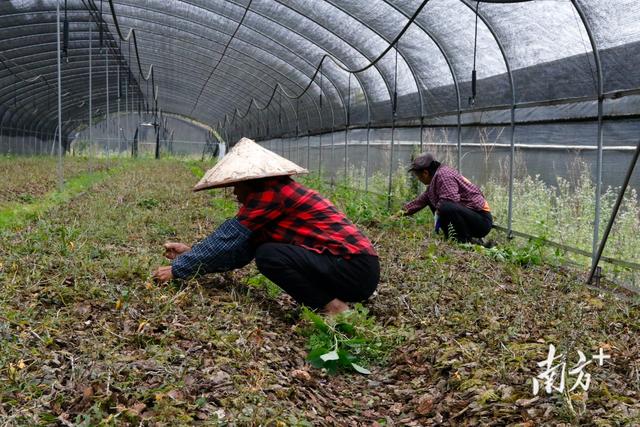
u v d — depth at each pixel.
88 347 3.56
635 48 7.28
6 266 5.04
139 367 3.38
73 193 12.59
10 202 11.64
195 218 9.62
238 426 2.88
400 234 9.24
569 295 6.01
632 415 3.15
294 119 26.66
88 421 2.66
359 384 4.11
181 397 3.08
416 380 4.04
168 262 5.88
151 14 18.72
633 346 4.48
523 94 9.69
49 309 4.27
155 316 4.27
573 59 8.41
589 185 8.31
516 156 10.07
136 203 10.40
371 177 16.62
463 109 11.55
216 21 17.77
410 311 5.23
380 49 13.67
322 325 4.51
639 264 6.99
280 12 14.62
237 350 3.79
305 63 18.72
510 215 9.93
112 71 29.72
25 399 2.87
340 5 12.16
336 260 4.94
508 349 4.07
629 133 7.54
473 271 6.82
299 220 5.02
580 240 8.41
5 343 3.35
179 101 41.69
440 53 11.89
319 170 22.25
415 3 10.67
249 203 5.04
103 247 6.16
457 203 9.09
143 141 50.19
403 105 14.52
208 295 5.04
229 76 26.92
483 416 3.32
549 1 8.20
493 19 9.52
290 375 3.83
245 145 5.14
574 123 8.61
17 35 20.30
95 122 47.03
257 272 6.04
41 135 39.34
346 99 18.48
